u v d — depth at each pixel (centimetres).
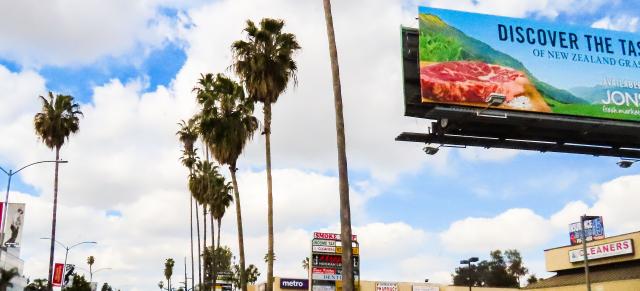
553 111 1902
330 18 1557
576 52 2011
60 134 5722
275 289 7719
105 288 13725
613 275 5541
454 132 1881
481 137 1897
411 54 1878
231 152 3512
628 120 1967
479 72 1881
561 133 1970
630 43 2091
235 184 3516
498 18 1975
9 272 5134
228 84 3647
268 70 3166
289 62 3272
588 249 6019
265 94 3177
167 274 15062
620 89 2005
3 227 5072
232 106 3606
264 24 3256
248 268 13588
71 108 5828
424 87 1812
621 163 2025
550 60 1970
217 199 6869
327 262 4741
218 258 10125
